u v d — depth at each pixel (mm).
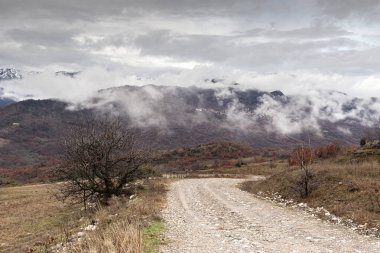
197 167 132875
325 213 23953
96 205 35750
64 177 38125
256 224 21328
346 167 35500
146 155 41344
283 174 43688
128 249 12898
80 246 15211
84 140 38219
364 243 15844
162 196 37562
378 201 23203
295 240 16672
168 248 15219
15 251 22719
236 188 48000
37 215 39250
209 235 18047
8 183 104312
